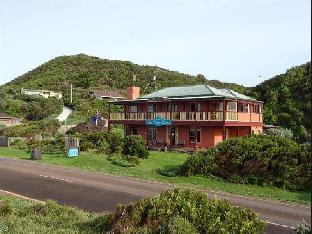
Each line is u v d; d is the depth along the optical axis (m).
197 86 43.09
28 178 24.05
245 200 18.92
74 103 93.31
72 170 27.53
